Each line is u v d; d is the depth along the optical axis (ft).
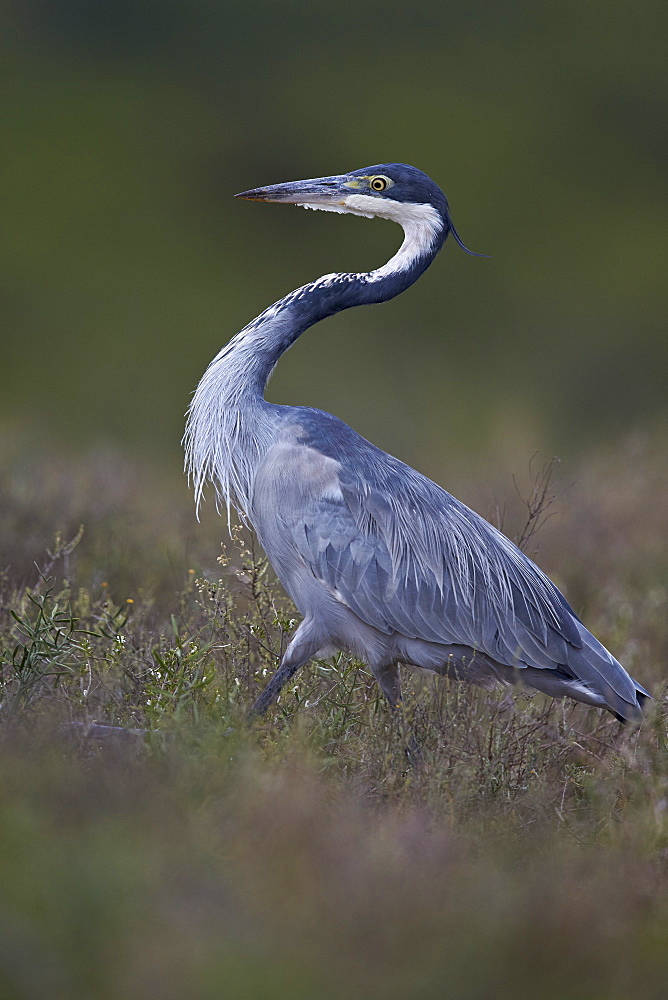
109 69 177.27
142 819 21.34
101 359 127.34
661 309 141.90
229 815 22.13
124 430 109.81
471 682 30.96
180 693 27.09
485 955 18.49
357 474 30.40
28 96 166.40
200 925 18.54
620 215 157.28
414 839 21.62
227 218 154.81
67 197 149.38
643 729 29.68
